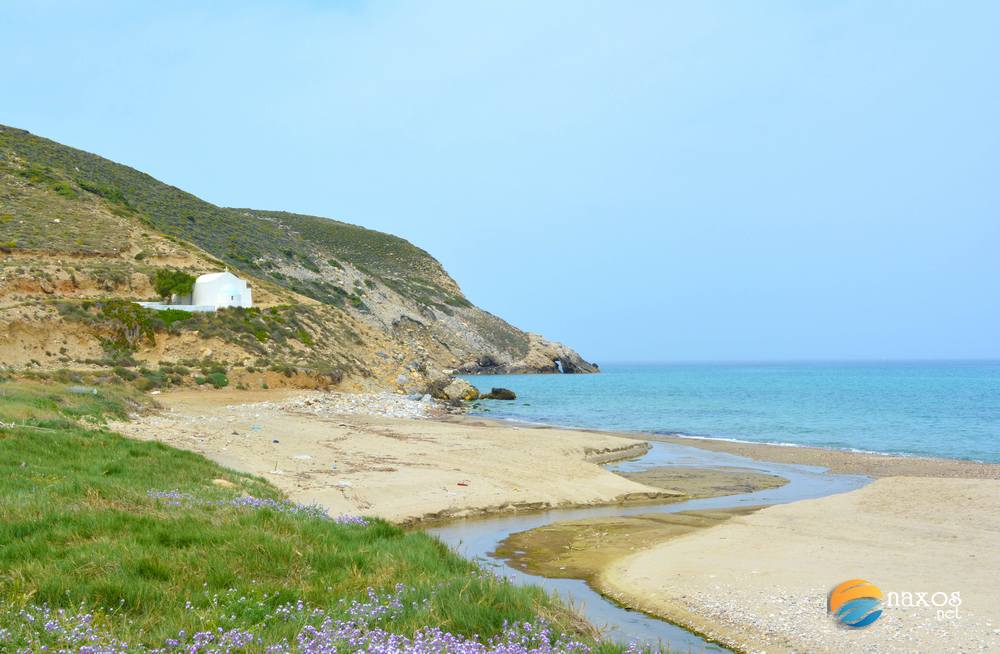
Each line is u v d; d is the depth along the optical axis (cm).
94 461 1524
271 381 4516
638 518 1883
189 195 8906
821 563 1323
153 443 1895
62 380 3597
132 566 784
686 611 1095
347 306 8775
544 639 677
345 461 2398
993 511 1789
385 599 764
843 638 953
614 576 1302
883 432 4303
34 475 1277
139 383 3897
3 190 5672
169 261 5559
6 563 772
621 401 7025
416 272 14588
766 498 2231
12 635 562
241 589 764
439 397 6138
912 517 1752
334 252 14012
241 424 3019
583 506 2081
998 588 1138
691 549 1484
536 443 3167
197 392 4072
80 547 844
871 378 14025
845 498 2028
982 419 5122
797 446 3619
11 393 2278
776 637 974
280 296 6091
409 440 3036
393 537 1153
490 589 818
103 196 6506
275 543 930
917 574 1230
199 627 629
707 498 2239
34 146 7225
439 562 1008
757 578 1234
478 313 14338
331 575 866
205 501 1256
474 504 1964
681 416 5356
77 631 580
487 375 12862
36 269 4562
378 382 5538
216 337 4688
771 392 8800
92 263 5016
